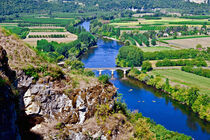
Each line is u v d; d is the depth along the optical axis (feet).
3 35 155.33
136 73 581.12
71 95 148.46
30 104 138.10
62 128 141.28
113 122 160.45
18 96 125.18
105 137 153.17
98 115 156.87
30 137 132.36
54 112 143.13
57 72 151.84
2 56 117.60
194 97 406.21
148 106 412.16
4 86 104.37
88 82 162.30
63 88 148.36
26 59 148.46
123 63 649.20
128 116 192.65
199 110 379.76
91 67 637.30
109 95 167.63
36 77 142.31
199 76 577.84
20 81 136.77
